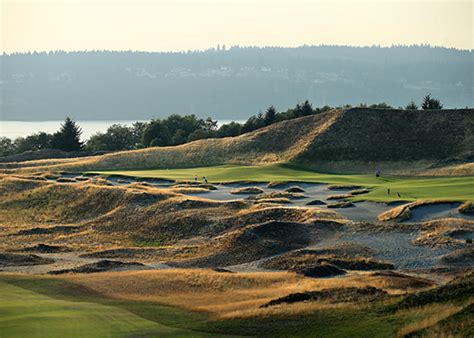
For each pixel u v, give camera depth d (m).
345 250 57.28
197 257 60.19
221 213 76.56
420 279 44.84
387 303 31.91
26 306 34.03
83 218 86.44
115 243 72.25
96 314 32.31
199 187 94.19
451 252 54.47
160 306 36.41
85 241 73.81
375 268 51.94
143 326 30.25
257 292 41.56
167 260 60.12
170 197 85.69
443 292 31.55
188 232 72.88
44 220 87.56
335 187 89.62
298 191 89.25
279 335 28.44
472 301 28.72
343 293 36.88
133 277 46.34
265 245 60.50
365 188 87.25
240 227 70.69
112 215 83.00
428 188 79.94
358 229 63.69
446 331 25.61
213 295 40.81
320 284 42.31
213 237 69.94
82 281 44.69
